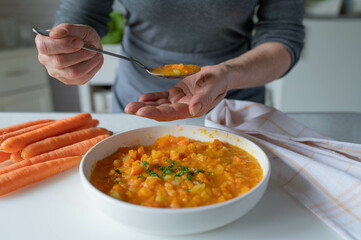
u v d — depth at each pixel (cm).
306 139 48
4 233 35
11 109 156
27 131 53
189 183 39
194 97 42
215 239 34
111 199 31
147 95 49
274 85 166
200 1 67
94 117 64
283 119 55
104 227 35
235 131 51
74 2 70
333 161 44
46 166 44
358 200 37
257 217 37
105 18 75
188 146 48
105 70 158
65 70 48
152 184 38
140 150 47
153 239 34
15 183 41
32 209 38
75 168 47
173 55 77
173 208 32
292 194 41
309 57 152
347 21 145
